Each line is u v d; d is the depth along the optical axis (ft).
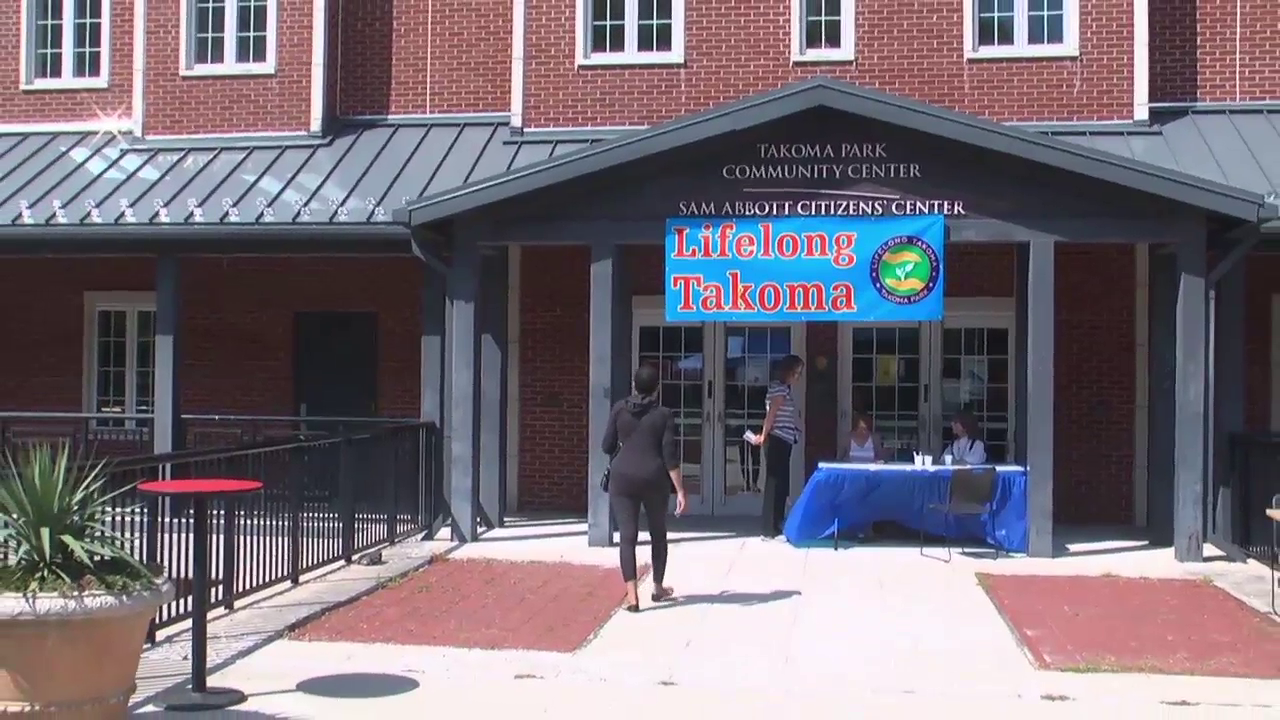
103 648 18.56
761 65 46.19
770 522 41.32
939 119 36.68
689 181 38.75
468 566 36.24
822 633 27.94
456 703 22.54
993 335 47.80
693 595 32.09
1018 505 38.17
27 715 18.12
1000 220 37.65
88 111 51.26
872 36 45.88
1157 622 29.07
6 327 52.70
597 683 23.89
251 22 49.47
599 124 46.65
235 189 43.98
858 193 38.11
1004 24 45.60
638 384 30.50
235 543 29.32
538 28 46.96
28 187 45.32
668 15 46.98
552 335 49.49
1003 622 29.14
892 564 36.52
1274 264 46.57
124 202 43.21
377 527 38.01
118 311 52.60
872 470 38.83
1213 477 38.99
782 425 41.47
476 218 39.55
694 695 23.15
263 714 21.70
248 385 51.57
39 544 18.69
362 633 27.68
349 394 51.29
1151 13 45.96
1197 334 36.99
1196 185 35.32
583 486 49.21
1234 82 45.57
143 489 21.25
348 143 47.83
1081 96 44.65
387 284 51.11
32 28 51.85
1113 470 46.83
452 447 40.63
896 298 37.91
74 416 43.50
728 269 38.52
